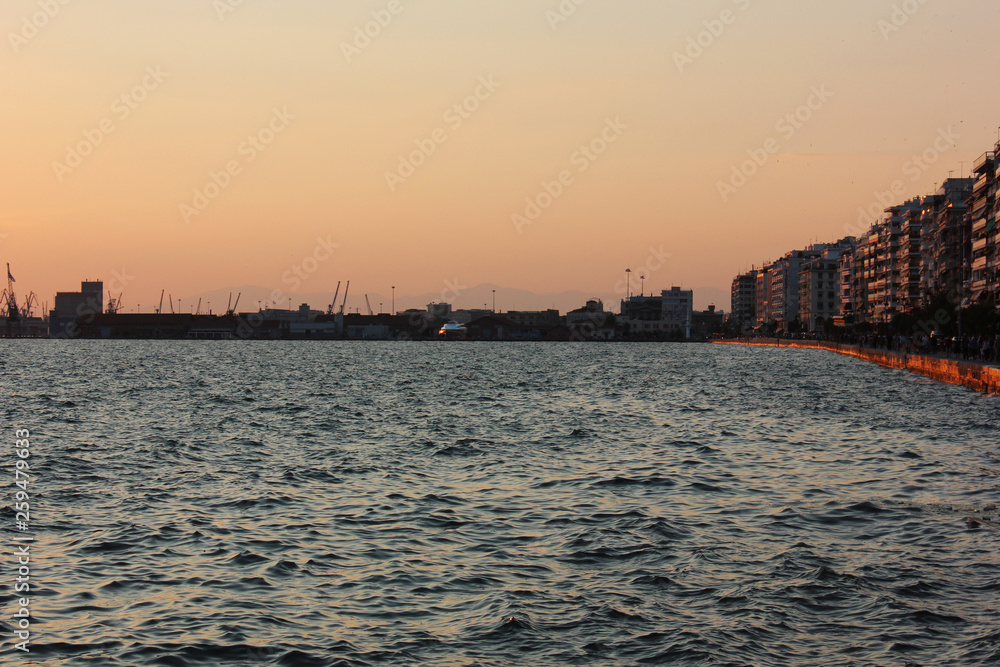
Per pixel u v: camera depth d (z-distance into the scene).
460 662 16.59
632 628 18.19
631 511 28.62
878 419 57.62
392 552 23.69
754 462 39.09
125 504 29.81
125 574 21.64
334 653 16.94
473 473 36.25
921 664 16.56
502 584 20.88
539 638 17.64
